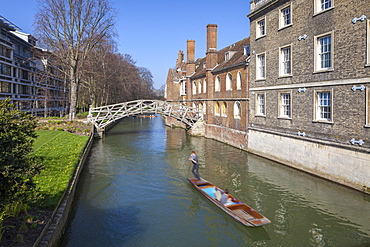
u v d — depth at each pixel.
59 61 29.42
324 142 12.62
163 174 14.62
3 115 5.96
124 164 16.69
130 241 8.12
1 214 5.46
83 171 15.08
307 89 13.73
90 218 9.49
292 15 14.63
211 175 14.16
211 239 8.27
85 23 27.39
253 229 8.77
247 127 19.77
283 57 15.74
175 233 8.60
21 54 39.47
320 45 13.05
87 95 43.75
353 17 11.15
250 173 14.34
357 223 8.94
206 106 28.27
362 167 10.82
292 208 10.12
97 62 37.62
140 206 10.58
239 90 21.08
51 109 45.75
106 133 31.28
